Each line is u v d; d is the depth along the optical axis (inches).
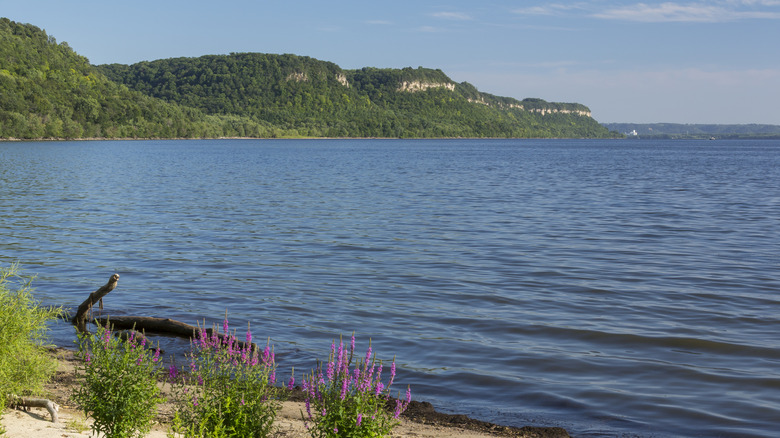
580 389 404.8
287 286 693.3
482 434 332.8
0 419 285.3
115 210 1373.0
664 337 511.5
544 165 3708.2
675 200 1683.1
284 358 457.7
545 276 747.4
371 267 797.2
